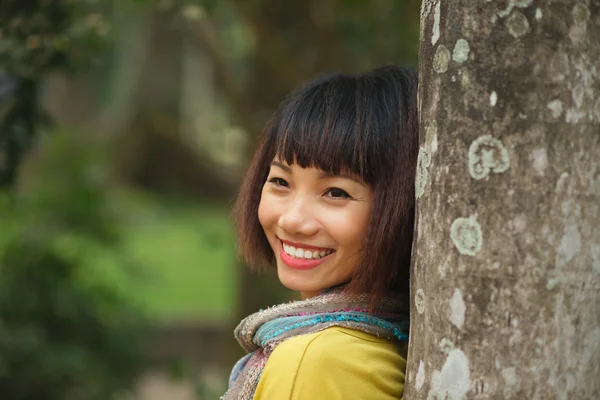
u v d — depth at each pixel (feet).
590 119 4.09
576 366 4.05
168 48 49.19
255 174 6.22
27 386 15.40
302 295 6.11
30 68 8.41
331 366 4.88
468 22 4.18
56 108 46.96
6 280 15.93
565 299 4.03
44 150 17.67
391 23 13.17
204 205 47.01
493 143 4.09
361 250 5.38
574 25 4.09
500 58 4.11
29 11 8.32
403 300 5.64
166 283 30.27
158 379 22.26
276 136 5.81
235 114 15.72
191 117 52.90
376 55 13.42
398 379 5.05
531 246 4.03
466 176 4.15
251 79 15.30
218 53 15.53
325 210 5.36
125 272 19.76
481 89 4.13
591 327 4.09
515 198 4.05
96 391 16.30
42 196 16.96
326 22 13.80
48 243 16.34
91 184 17.58
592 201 4.07
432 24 4.43
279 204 5.58
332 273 5.49
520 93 4.07
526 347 4.03
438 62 4.31
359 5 12.54
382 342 5.25
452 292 4.18
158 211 43.09
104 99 52.60
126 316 17.54
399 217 5.23
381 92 5.46
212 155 49.52
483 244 4.10
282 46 14.02
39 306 16.15
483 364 4.09
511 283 4.05
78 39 9.16
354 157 5.23
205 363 23.66
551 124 4.04
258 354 5.57
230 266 33.58
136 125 48.49
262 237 6.34
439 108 4.29
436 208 4.28
